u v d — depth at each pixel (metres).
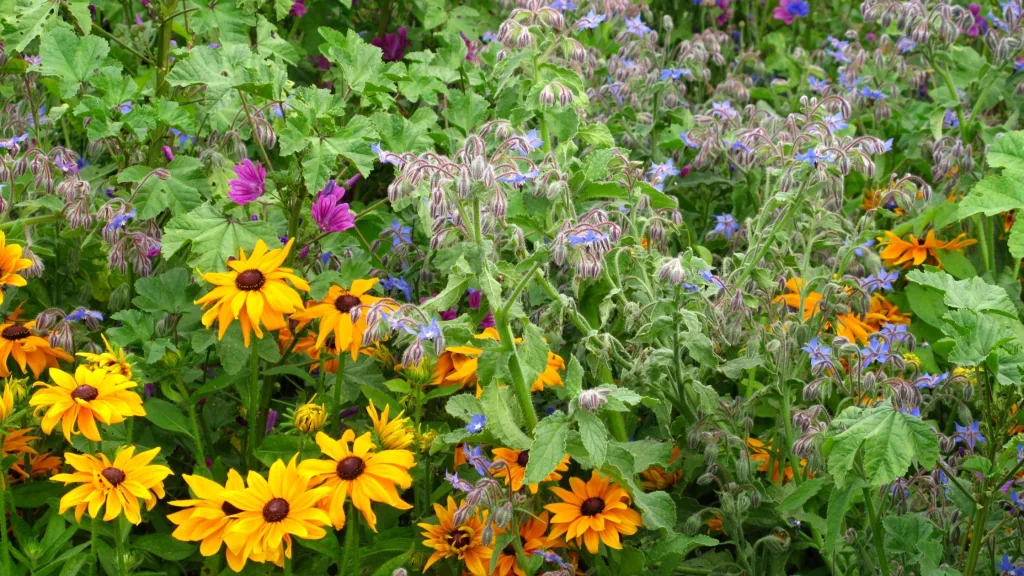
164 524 1.31
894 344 1.43
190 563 1.33
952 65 1.97
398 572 1.16
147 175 1.39
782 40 2.34
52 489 1.28
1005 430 1.18
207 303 1.34
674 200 1.44
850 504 1.22
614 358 1.34
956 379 1.31
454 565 1.27
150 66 1.70
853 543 1.28
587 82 1.98
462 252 1.18
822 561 1.40
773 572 1.31
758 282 1.44
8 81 1.78
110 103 1.41
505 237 1.44
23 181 1.52
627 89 1.88
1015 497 1.24
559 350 1.44
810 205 1.46
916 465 1.34
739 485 1.31
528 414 1.23
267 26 1.70
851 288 1.45
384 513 1.32
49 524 1.21
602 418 1.36
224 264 1.33
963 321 1.14
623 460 1.21
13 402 1.21
